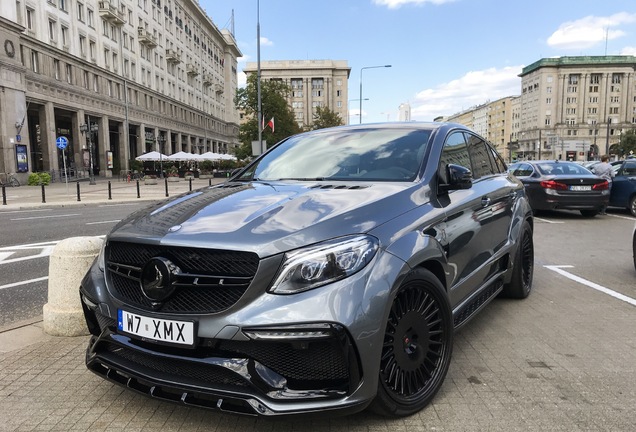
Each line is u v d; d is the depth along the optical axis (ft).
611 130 424.05
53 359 11.73
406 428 8.41
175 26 241.55
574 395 9.59
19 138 113.29
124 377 8.37
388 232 8.39
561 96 426.10
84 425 8.74
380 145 12.24
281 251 7.38
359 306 7.33
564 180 38.83
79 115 149.38
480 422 8.59
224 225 8.02
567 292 17.43
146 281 7.87
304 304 7.14
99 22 163.43
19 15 121.29
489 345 12.35
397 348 8.41
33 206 55.06
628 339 12.71
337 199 9.05
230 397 7.20
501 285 14.65
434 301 9.26
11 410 9.30
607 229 34.06
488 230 12.73
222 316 7.30
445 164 11.65
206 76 298.56
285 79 421.18
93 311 9.09
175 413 9.12
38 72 128.16
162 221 8.70
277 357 7.30
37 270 22.24
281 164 12.80
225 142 349.00
